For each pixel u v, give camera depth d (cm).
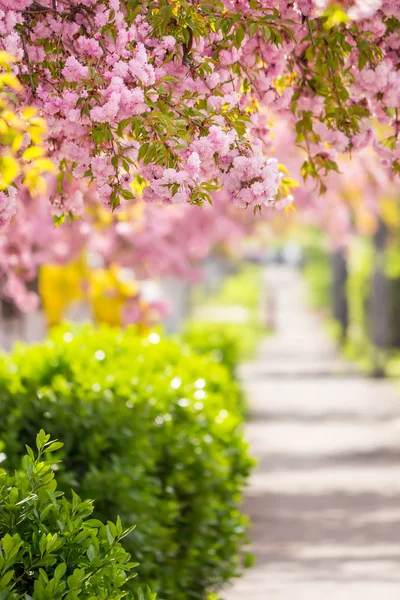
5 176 757
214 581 1302
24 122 795
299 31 896
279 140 1747
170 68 817
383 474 2384
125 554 664
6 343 3094
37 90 822
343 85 909
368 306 6053
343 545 1716
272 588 1450
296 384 4666
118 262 2853
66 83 795
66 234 2619
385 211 3553
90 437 1102
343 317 6794
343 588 1449
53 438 1096
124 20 813
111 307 3094
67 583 630
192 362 1991
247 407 3409
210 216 3306
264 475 2392
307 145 927
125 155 777
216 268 12938
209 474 1270
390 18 890
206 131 784
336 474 2392
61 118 809
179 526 1245
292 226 4103
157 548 1051
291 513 1973
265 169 774
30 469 698
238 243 4259
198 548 1255
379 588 1447
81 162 805
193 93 812
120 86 747
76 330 2030
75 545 662
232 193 779
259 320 9488
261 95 904
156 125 759
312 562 1606
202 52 849
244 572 1542
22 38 809
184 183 753
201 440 1312
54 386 1230
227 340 3569
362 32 877
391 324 5750
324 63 896
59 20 813
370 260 6066
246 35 879
